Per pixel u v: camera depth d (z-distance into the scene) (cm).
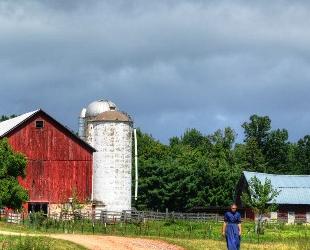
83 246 3397
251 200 7794
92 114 9275
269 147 15388
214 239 4834
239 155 14538
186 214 8419
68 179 7938
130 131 8700
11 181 6066
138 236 4766
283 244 4175
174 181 10944
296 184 9738
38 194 7781
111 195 8500
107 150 8569
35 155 7800
